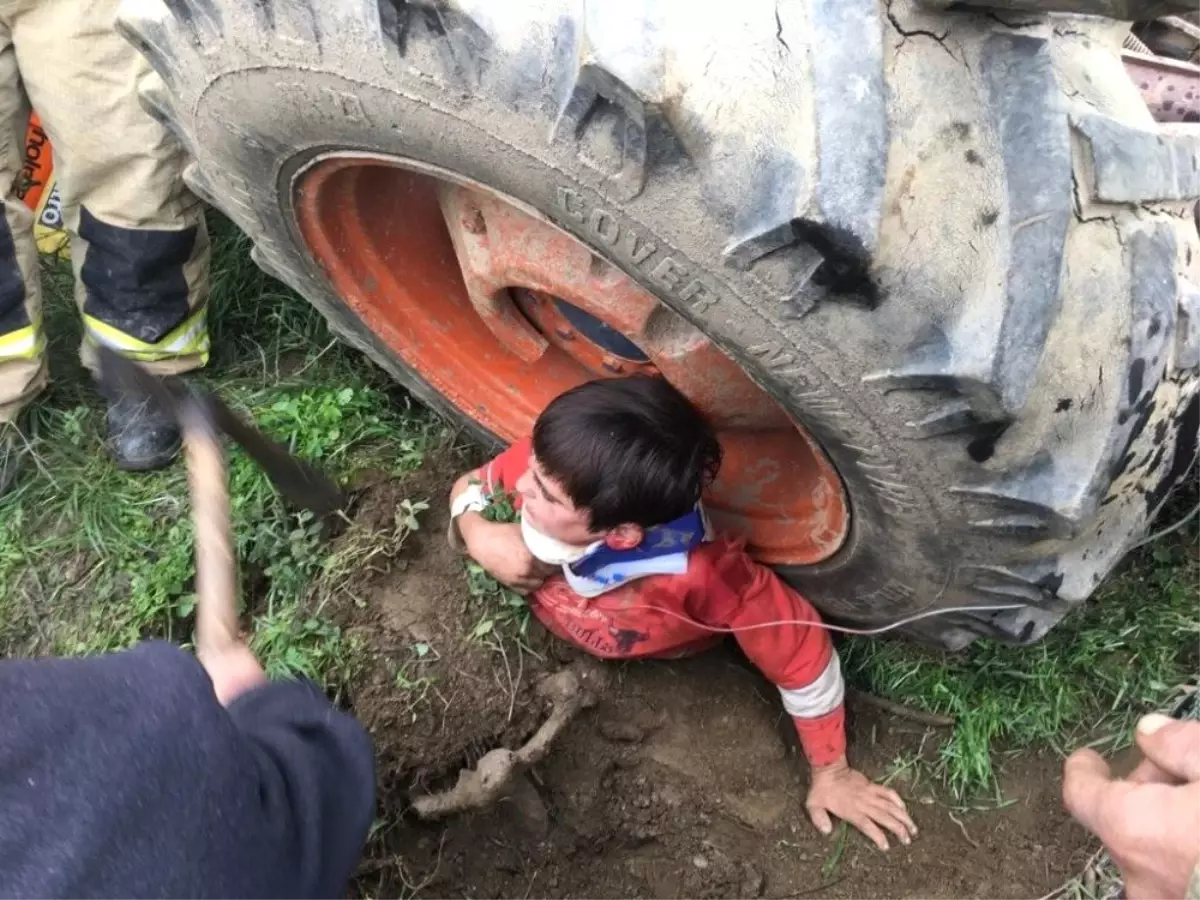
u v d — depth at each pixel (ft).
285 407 8.56
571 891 7.07
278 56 4.93
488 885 7.04
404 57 4.50
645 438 5.76
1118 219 4.36
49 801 2.68
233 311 9.57
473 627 7.26
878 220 3.90
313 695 4.23
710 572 6.39
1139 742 4.20
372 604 7.38
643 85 3.86
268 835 3.26
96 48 7.37
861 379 4.49
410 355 7.44
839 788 7.07
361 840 3.93
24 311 8.34
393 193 6.54
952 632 6.28
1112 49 4.68
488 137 4.52
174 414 5.44
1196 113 6.26
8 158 8.08
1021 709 7.25
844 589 6.35
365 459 8.28
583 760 7.18
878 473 4.97
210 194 6.82
